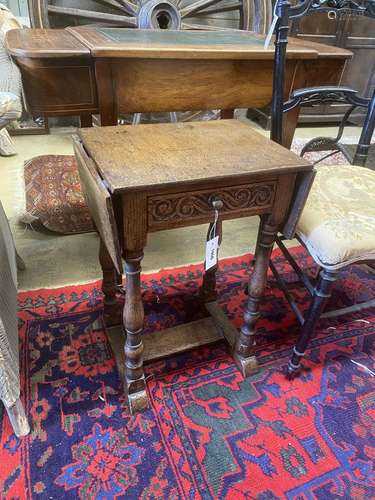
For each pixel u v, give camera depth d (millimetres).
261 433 917
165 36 1453
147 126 944
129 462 846
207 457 862
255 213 821
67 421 922
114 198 698
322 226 918
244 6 2496
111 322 1149
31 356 1085
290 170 768
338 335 1218
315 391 1029
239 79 1265
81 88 1134
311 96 1150
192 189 720
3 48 1312
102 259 1023
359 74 2973
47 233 1660
